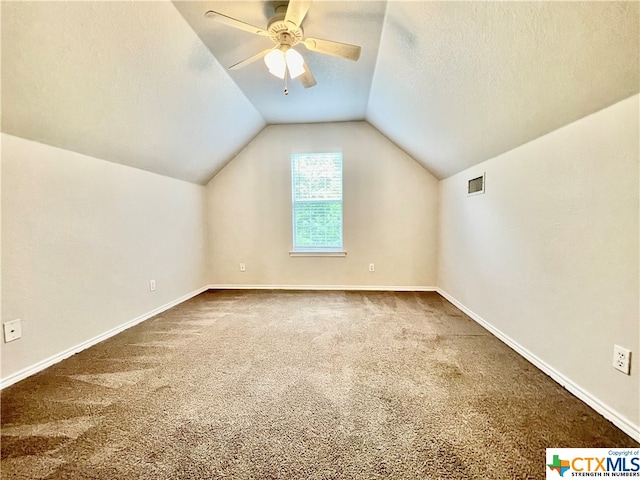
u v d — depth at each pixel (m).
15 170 1.89
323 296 3.95
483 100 2.04
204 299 3.85
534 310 2.05
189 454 1.29
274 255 4.39
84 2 1.52
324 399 1.68
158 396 1.71
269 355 2.23
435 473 1.18
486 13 1.46
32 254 1.99
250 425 1.47
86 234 2.41
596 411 1.54
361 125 4.13
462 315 3.14
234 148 4.07
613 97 1.40
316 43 1.85
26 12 1.42
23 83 1.66
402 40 2.02
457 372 1.96
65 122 2.03
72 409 1.59
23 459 1.26
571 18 1.23
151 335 2.64
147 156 2.96
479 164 2.86
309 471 1.20
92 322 2.46
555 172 1.83
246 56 2.38
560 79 1.51
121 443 1.35
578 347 1.67
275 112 3.72
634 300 1.35
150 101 2.37
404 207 4.17
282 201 4.31
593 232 1.56
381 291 4.20
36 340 2.02
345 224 4.26
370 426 1.45
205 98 2.79
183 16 1.89
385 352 2.27
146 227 3.14
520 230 2.21
